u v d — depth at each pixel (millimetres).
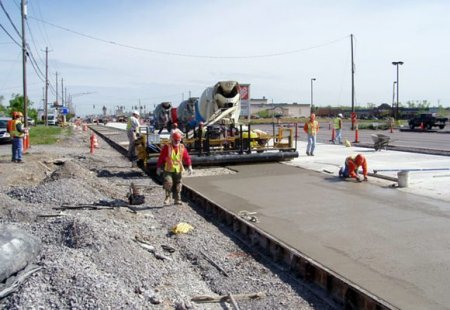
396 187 11102
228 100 18016
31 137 35438
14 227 5449
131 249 6535
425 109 88562
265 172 14328
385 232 7391
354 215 8523
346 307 5270
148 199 10914
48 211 8617
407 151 19953
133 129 16141
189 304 5148
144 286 5480
